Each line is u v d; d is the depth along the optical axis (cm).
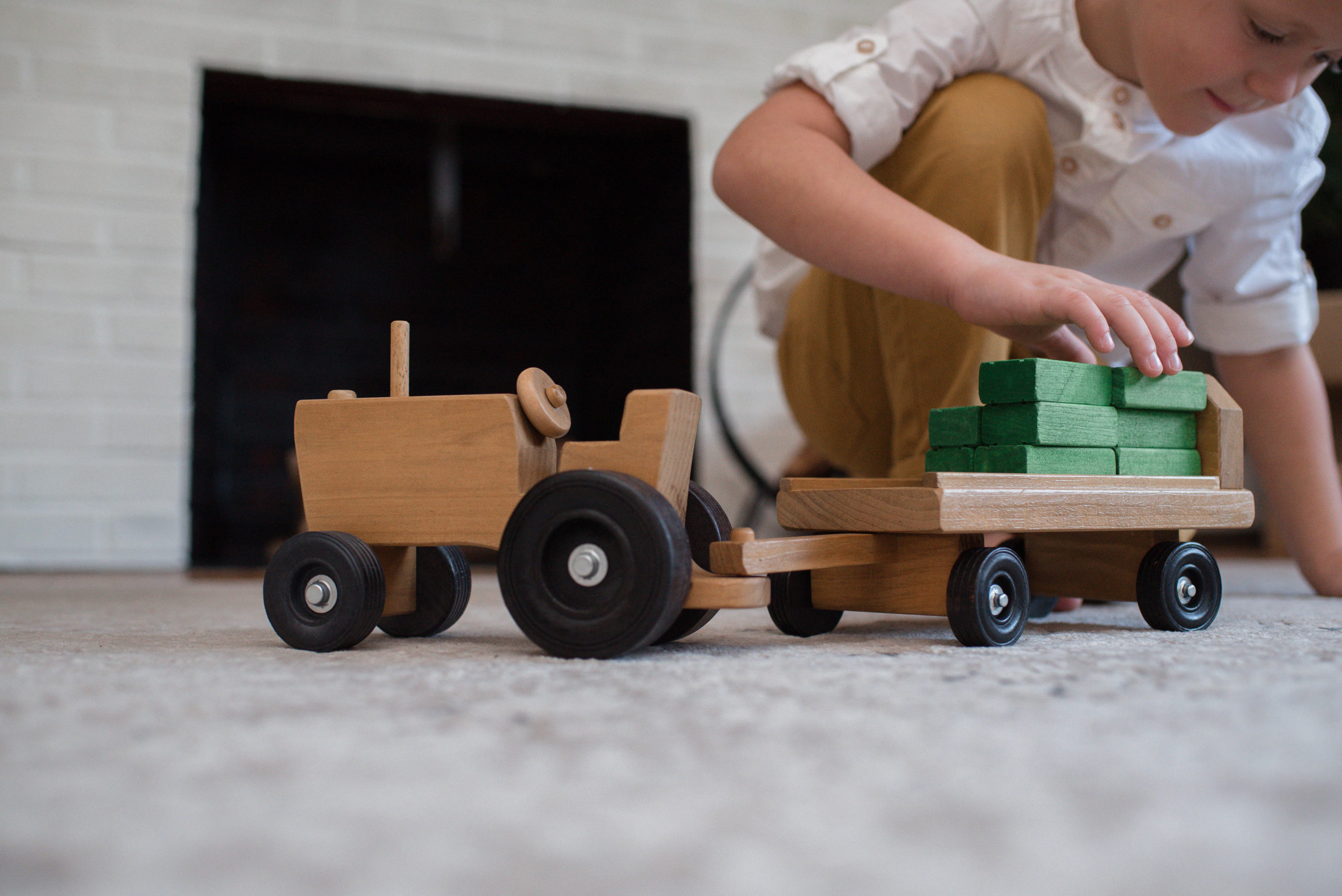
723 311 298
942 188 140
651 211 334
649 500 101
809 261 135
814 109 141
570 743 80
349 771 76
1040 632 119
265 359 335
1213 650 104
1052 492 111
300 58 289
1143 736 80
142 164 275
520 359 357
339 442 113
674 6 317
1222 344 160
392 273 346
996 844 60
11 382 265
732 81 320
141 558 271
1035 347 128
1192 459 122
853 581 116
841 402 165
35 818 66
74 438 268
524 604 104
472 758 77
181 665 100
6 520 263
